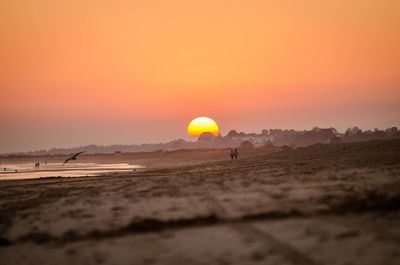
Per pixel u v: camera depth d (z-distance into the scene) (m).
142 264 11.37
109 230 15.24
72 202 22.06
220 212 16.06
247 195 18.95
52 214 19.06
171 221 15.45
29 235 15.77
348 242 11.29
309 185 20.31
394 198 15.67
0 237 15.70
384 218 13.53
